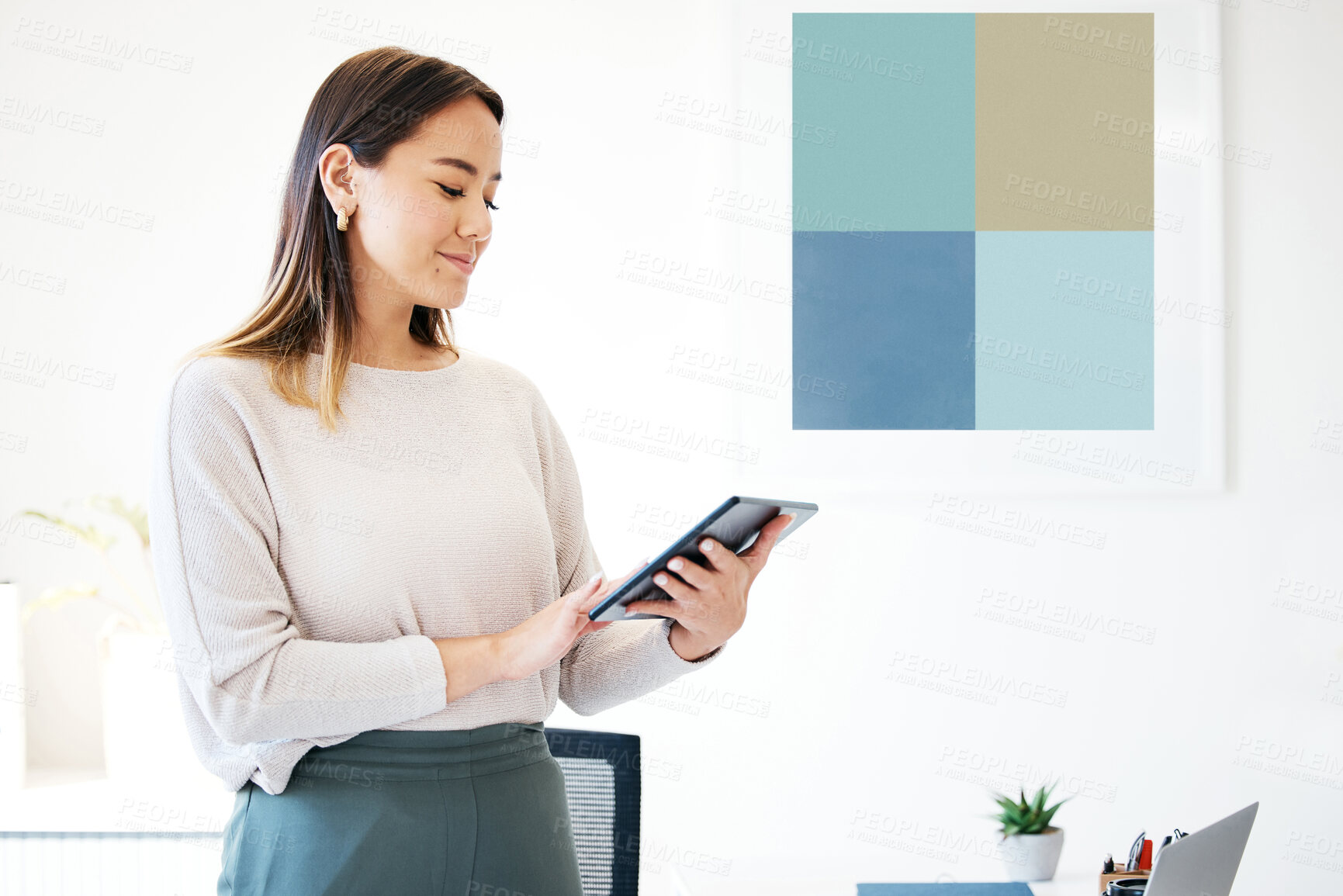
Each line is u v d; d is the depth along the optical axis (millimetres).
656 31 2150
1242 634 2090
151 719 1853
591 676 1139
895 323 2096
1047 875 1686
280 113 2164
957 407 2090
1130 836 2084
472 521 1008
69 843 1789
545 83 2156
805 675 2104
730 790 2104
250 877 922
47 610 2109
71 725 2105
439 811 938
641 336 2135
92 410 2141
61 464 2135
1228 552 2094
